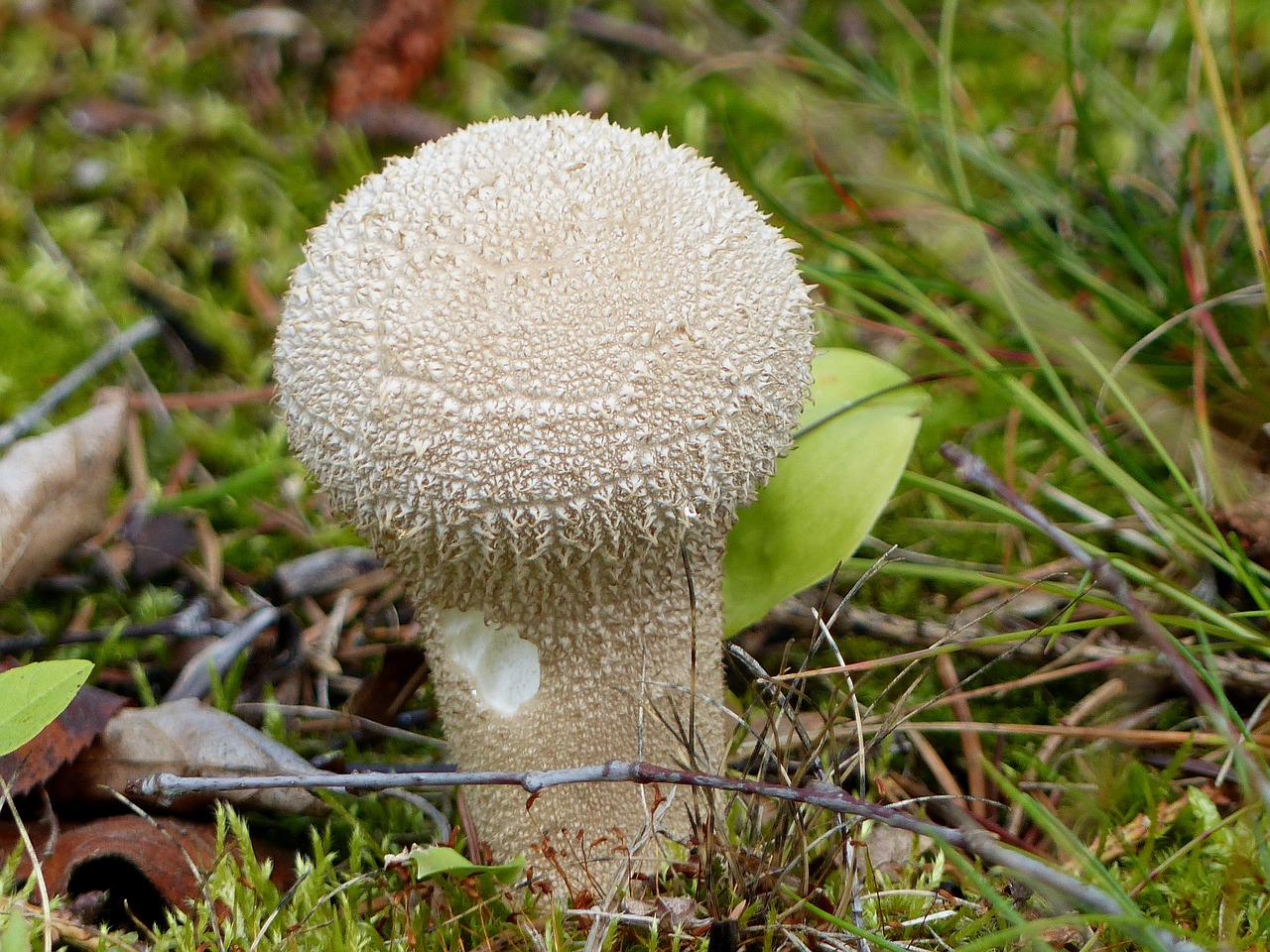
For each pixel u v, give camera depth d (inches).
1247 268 12.2
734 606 11.2
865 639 11.9
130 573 12.5
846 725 11.4
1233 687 11.3
